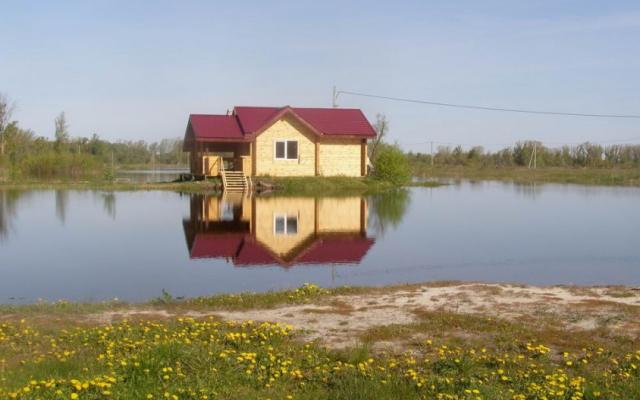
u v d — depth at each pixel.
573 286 10.24
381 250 15.07
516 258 14.11
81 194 29.58
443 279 11.91
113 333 7.16
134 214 21.75
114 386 5.36
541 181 48.47
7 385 5.29
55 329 7.62
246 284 11.39
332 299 9.40
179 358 6.08
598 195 32.59
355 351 6.47
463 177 55.09
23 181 37.00
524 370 6.11
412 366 6.21
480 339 7.27
